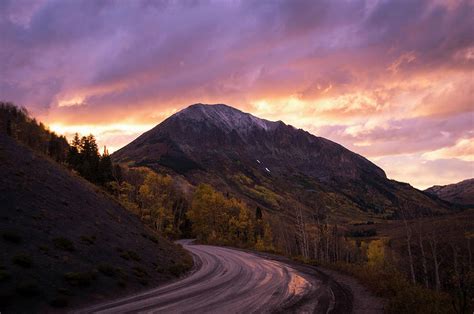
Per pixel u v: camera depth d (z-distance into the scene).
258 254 43.88
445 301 12.59
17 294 13.56
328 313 13.00
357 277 22.28
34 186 26.78
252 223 90.06
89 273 17.64
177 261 29.92
